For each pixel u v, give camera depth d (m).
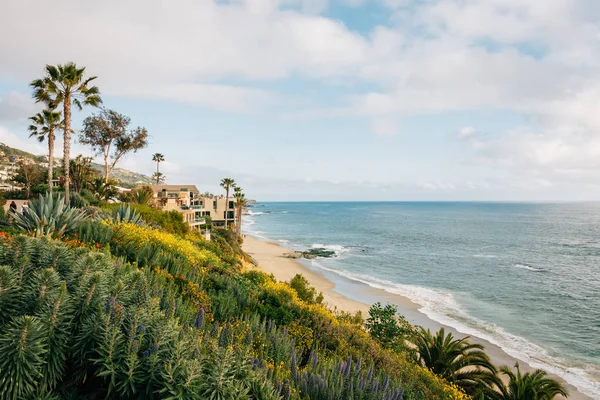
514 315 33.69
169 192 71.62
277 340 8.49
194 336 5.43
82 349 4.46
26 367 4.01
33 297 4.59
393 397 6.96
